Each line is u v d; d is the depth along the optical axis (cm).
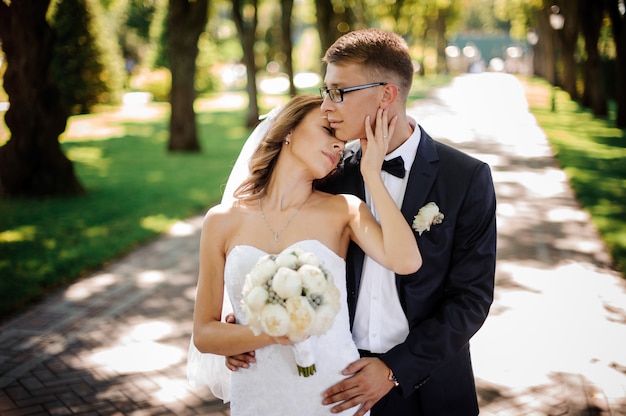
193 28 1486
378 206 207
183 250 763
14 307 577
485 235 215
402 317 219
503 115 2156
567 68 2741
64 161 1042
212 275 221
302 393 211
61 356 486
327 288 188
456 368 227
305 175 221
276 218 219
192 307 587
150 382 446
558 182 1114
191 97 1520
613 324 529
